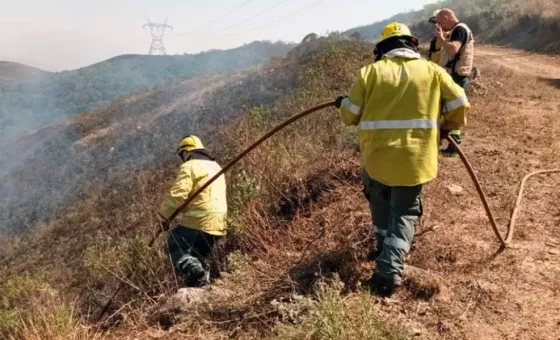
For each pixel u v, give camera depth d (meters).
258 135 7.44
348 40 22.09
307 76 14.41
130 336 4.11
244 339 3.62
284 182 6.23
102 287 6.64
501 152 7.07
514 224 4.86
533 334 3.35
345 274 4.10
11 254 19.61
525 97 12.13
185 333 3.94
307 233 5.10
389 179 3.76
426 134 3.74
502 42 28.22
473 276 4.02
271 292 4.08
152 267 5.71
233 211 5.93
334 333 3.14
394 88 3.76
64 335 4.03
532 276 4.00
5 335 4.61
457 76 6.73
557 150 7.19
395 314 3.60
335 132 7.52
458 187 5.75
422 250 4.38
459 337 3.36
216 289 4.42
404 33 3.98
